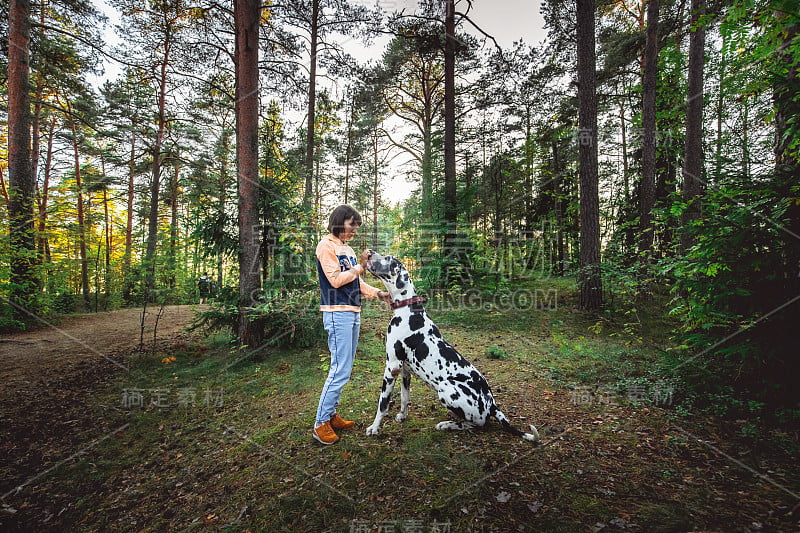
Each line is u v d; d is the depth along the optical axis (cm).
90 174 1716
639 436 282
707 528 181
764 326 297
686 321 374
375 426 301
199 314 581
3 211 884
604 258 838
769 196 296
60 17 1095
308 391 416
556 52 1198
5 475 280
